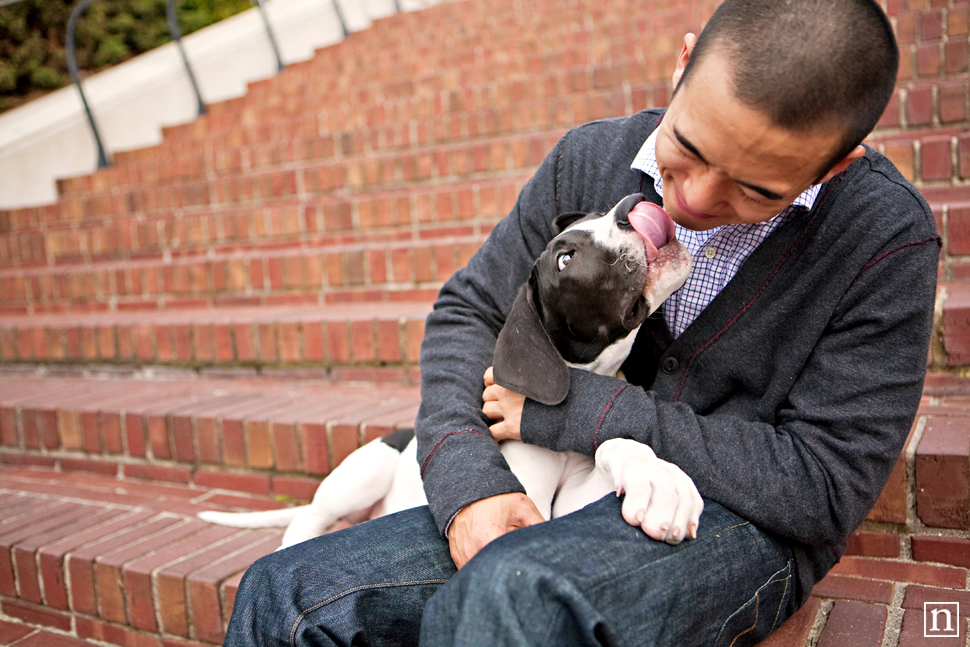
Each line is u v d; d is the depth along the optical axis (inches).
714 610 51.1
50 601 101.7
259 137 235.3
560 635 43.4
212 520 97.9
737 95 44.5
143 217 214.4
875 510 79.0
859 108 44.7
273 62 337.7
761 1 44.9
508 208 161.8
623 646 45.6
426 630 46.4
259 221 185.5
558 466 64.5
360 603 55.9
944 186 123.0
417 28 304.5
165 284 178.2
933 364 98.0
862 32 43.4
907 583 73.8
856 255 55.1
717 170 48.4
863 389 53.6
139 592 94.4
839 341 55.3
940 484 75.9
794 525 53.4
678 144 49.4
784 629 64.2
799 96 43.3
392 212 172.2
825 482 52.9
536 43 238.2
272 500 115.6
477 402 62.5
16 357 172.1
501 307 68.1
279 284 166.7
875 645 62.9
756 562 53.4
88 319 171.0
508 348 58.6
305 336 140.3
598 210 65.7
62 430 135.0
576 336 58.4
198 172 222.4
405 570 57.8
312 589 55.6
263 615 55.2
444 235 168.4
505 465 57.2
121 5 399.5
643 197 56.1
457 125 193.5
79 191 243.3
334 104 246.2
